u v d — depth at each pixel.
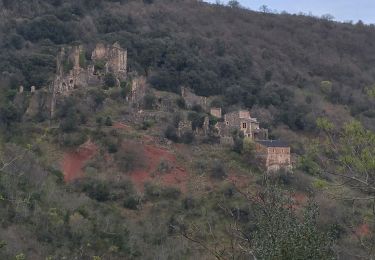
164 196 89.56
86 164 96.19
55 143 99.94
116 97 112.31
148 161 97.75
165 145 101.94
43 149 97.44
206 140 104.88
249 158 98.19
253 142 99.44
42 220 71.75
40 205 75.69
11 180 75.69
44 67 119.44
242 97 128.62
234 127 109.00
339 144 28.64
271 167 94.19
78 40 137.00
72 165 96.38
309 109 126.94
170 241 72.12
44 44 132.75
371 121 116.75
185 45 142.62
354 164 26.91
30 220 70.50
